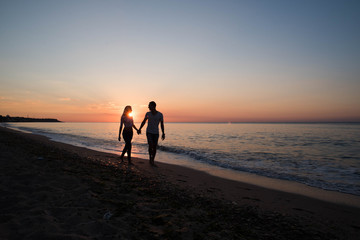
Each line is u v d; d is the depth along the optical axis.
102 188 3.87
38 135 22.64
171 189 4.39
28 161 5.64
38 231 2.10
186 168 7.30
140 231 2.37
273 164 8.62
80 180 4.20
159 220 2.74
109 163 6.89
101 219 2.55
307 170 7.56
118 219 2.61
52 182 3.92
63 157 7.04
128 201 3.34
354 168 7.99
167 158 9.55
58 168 5.13
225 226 2.80
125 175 5.24
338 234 2.83
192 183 5.23
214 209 3.43
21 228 2.16
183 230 2.51
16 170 4.58
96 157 8.24
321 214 3.59
